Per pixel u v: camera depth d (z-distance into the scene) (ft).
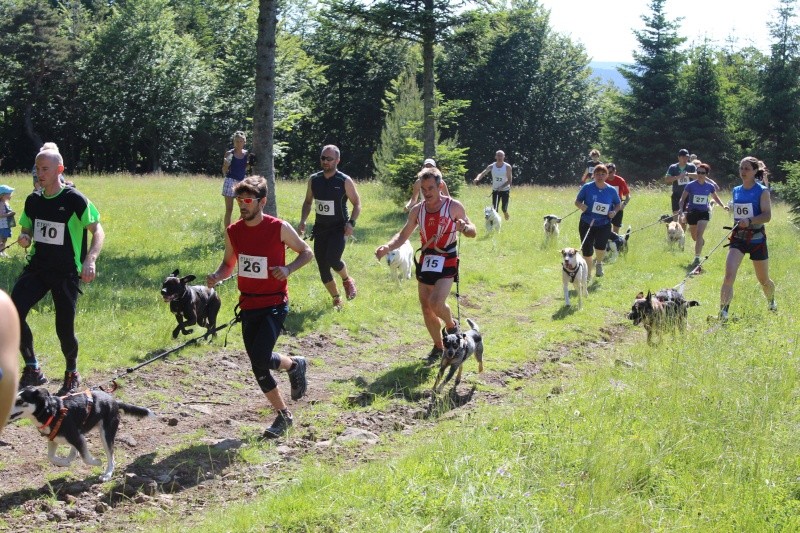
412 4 78.54
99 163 170.50
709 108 163.53
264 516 14.83
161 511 16.05
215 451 19.11
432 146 80.23
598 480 15.66
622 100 168.96
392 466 16.75
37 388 16.34
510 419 19.83
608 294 39.63
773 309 31.32
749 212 30.73
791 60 158.30
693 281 42.42
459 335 24.48
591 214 41.73
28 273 21.76
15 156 165.48
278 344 28.37
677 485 15.76
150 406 21.76
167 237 48.96
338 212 31.07
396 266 38.32
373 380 25.32
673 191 57.88
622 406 20.44
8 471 17.34
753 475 16.08
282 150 166.50
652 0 165.99
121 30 153.17
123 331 27.53
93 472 17.58
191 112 155.02
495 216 57.72
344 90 171.12
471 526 13.96
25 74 153.99
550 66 185.78
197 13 175.63
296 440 19.99
